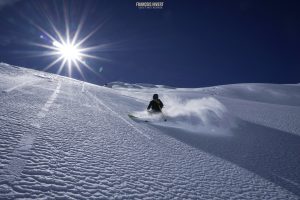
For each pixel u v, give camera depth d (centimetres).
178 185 324
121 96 2022
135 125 743
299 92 8425
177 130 805
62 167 291
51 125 489
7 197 199
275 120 1500
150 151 466
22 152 305
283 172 510
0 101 618
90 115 738
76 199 227
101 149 406
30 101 740
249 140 823
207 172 409
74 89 1730
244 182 397
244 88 8525
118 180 295
